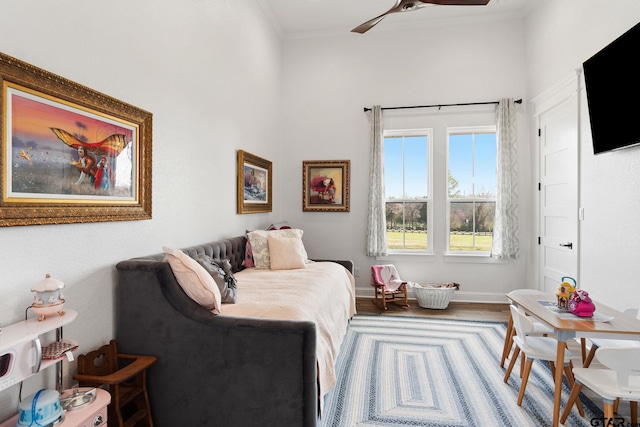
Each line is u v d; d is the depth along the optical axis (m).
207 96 2.88
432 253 4.63
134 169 2.01
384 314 3.98
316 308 2.15
